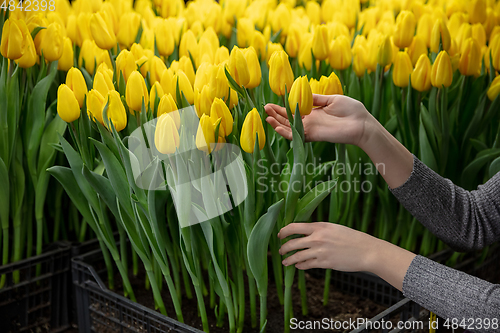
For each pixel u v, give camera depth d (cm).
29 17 125
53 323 124
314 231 85
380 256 80
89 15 137
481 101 124
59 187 130
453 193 95
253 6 177
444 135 122
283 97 88
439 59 110
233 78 86
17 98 110
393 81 120
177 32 139
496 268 152
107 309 112
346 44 116
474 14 153
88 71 121
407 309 96
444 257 128
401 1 186
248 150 81
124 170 92
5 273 112
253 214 86
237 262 97
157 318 95
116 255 108
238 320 103
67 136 126
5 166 108
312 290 125
